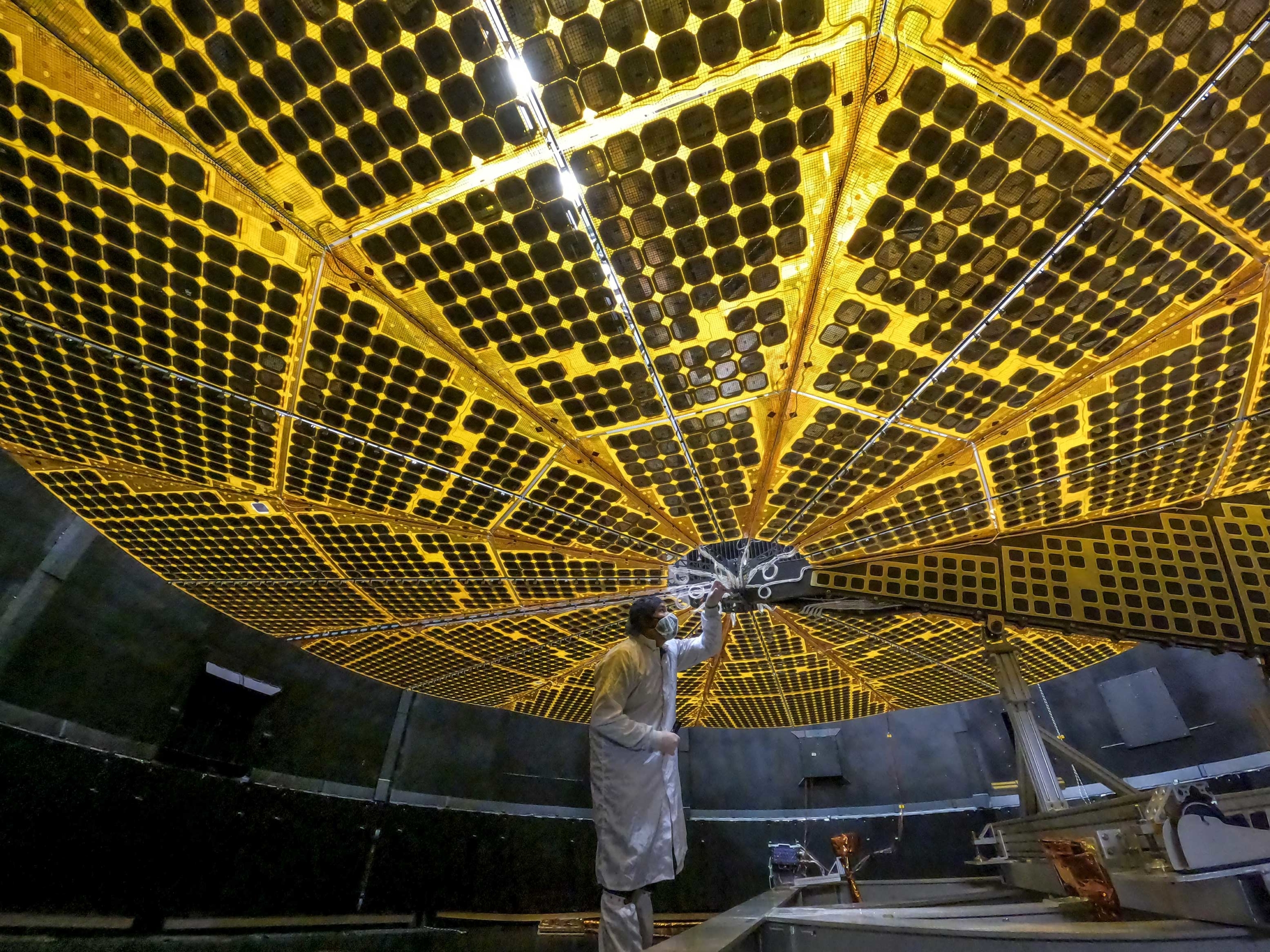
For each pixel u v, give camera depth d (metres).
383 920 7.72
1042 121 1.94
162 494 4.11
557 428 3.32
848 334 2.78
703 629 2.24
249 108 1.88
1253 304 2.63
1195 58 1.76
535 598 5.41
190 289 2.56
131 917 5.13
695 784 11.62
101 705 5.46
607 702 1.76
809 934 2.06
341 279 2.45
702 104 1.89
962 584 4.69
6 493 4.56
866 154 2.04
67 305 2.71
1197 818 1.90
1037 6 1.67
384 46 1.73
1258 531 4.18
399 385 3.02
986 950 1.59
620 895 1.62
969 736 10.64
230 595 5.36
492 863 9.13
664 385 3.03
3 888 4.27
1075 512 4.42
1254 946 1.48
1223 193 2.13
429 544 4.53
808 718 9.63
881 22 1.71
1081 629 4.34
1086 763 4.91
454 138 1.95
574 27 1.70
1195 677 8.23
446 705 9.41
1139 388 3.13
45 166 2.13
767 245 2.34
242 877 6.18
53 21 1.69
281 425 3.37
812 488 4.00
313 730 7.73
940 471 3.84
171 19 1.69
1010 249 2.37
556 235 2.26
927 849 10.16
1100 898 2.29
